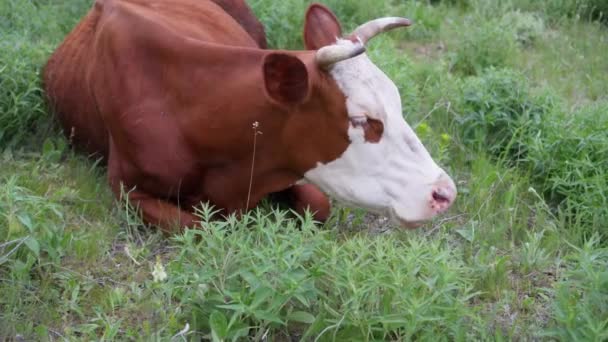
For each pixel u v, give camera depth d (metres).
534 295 4.36
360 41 4.36
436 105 5.41
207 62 4.36
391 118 4.30
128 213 4.52
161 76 4.41
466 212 4.82
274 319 3.87
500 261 4.41
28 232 4.22
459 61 6.19
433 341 3.90
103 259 4.33
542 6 6.89
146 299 4.08
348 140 4.29
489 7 6.84
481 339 4.02
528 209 4.88
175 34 4.41
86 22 4.89
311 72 4.24
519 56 6.30
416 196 4.28
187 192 4.49
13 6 5.75
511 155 5.27
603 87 5.98
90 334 3.97
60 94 4.92
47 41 5.55
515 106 5.36
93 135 4.81
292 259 3.92
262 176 4.42
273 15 5.93
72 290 4.15
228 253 4.00
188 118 4.38
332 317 3.98
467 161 5.21
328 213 4.67
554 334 3.96
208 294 4.00
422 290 3.97
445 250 4.27
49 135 5.01
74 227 4.48
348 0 6.43
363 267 4.02
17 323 3.99
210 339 3.98
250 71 4.32
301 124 4.29
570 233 4.69
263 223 4.15
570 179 4.92
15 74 4.97
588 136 5.00
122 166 4.50
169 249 4.40
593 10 6.89
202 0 4.97
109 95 4.46
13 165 4.81
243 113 4.30
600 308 4.02
